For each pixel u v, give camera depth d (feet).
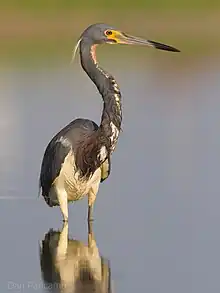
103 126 41.93
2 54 126.82
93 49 43.19
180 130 65.41
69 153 41.19
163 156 55.83
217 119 70.64
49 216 42.86
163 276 33.01
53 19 163.02
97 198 45.78
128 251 36.35
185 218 41.45
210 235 38.50
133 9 173.88
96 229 40.16
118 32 43.52
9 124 68.59
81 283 32.48
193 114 73.41
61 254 36.04
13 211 43.86
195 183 48.55
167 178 49.88
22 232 39.88
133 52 135.85
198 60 121.60
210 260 34.94
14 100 81.30
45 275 33.24
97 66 42.80
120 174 51.06
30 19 162.20
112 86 42.39
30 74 102.78
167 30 163.94
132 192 46.80
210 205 43.75
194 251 36.14
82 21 163.22
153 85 93.71
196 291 31.24
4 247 37.32
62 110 75.46
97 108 76.79
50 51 130.11
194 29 163.73
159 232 39.19
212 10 174.81
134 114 73.67
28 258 35.68
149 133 64.34
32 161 55.16
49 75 101.91
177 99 82.94
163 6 177.37
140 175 50.80
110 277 33.04
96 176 42.16
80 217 42.93
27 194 47.16
